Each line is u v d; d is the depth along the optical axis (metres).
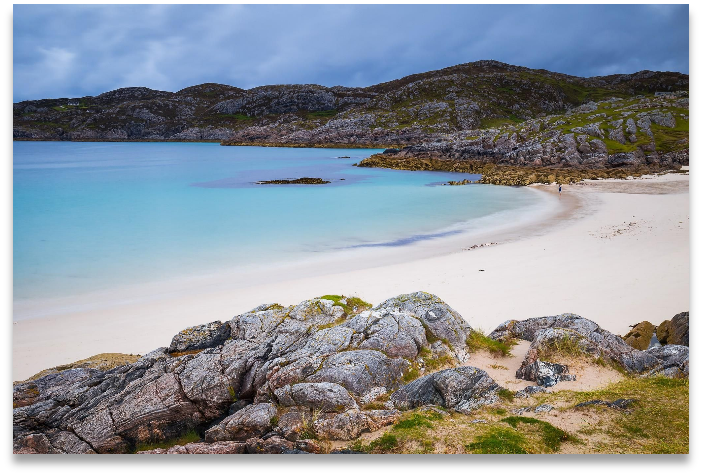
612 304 21.23
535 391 11.54
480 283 25.92
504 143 107.00
